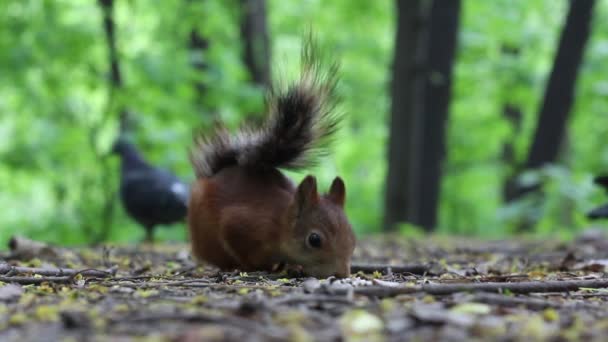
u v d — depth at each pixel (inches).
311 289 218.7
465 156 978.7
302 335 163.8
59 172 770.8
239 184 285.7
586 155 1079.0
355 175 1091.3
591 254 415.2
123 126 716.0
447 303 199.0
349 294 200.7
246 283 244.7
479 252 434.0
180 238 756.0
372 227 1017.5
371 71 1054.4
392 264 335.9
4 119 797.2
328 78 290.7
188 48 788.6
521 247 475.8
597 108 949.8
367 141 1027.9
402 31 696.4
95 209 759.7
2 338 165.6
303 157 293.1
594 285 236.2
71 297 209.3
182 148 709.9
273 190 281.1
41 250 344.2
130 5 780.0
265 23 792.9
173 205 488.4
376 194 1057.5
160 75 701.3
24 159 762.8
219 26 754.2
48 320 179.8
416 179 732.7
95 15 745.6
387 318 180.9
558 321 185.5
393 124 711.1
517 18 864.9
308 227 259.1
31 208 898.7
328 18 944.3
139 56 712.4
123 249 428.8
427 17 732.7
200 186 294.5
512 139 994.1
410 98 703.7
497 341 164.7
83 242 750.5
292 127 285.7
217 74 729.6
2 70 689.6
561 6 917.2
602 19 927.7
